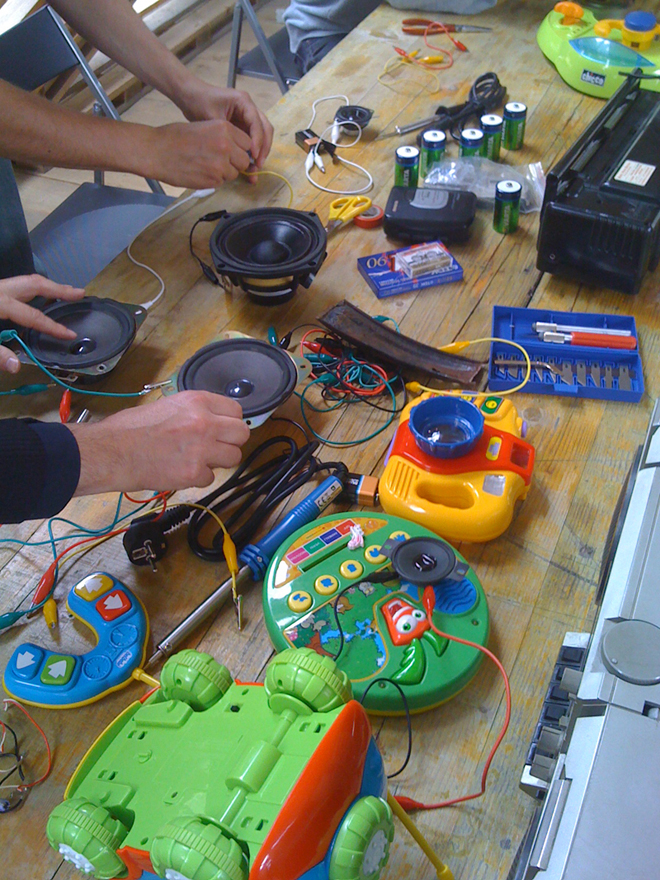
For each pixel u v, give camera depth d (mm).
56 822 526
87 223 1705
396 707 692
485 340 1036
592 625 765
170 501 912
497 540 849
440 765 669
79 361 999
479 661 719
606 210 1074
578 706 568
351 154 1440
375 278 1178
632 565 634
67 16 1280
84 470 731
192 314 1152
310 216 1157
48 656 756
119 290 1197
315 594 766
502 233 1273
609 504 877
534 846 521
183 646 773
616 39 1521
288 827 435
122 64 1330
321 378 1032
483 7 1808
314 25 2158
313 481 921
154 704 596
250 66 2398
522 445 893
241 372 964
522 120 1392
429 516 837
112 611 786
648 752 520
